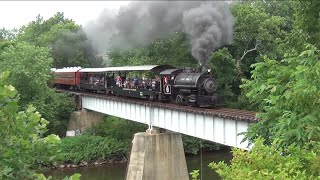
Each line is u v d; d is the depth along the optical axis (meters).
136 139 32.22
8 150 6.87
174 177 32.09
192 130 27.64
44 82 45.62
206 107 29.34
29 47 46.19
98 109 46.34
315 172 7.32
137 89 37.38
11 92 6.95
